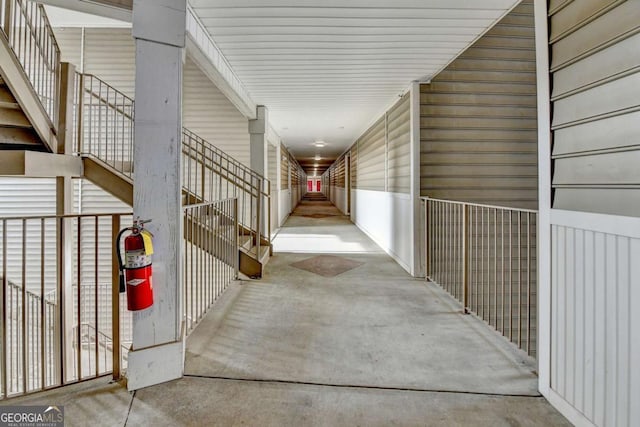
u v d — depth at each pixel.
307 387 1.86
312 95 4.67
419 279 3.98
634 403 1.28
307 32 2.76
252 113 5.09
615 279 1.35
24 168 3.20
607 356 1.39
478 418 1.62
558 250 1.66
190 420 1.60
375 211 6.59
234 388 1.85
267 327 2.63
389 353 2.23
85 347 5.30
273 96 4.73
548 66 1.68
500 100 4.05
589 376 1.48
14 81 2.97
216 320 2.77
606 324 1.39
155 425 1.57
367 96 4.69
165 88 1.92
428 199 3.85
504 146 4.06
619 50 1.32
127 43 5.88
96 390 1.84
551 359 1.71
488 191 4.05
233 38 2.85
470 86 4.02
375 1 2.34
